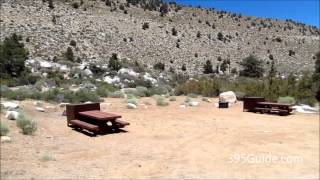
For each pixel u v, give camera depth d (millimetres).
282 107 17109
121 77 45188
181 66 81750
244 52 102562
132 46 84438
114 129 12867
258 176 7898
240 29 122875
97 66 53375
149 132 12578
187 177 7812
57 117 15391
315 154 9664
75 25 84875
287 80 26203
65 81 37969
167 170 8297
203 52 94125
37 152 9641
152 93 27031
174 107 19062
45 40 71688
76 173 8008
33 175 7805
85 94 21203
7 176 7676
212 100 22875
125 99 22016
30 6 86062
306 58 108812
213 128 13305
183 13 124562
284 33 131125
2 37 66125
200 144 10797
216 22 124062
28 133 11633
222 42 105438
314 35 140125
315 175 7973
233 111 17938
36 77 37906
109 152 9859
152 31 96938
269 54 105438
